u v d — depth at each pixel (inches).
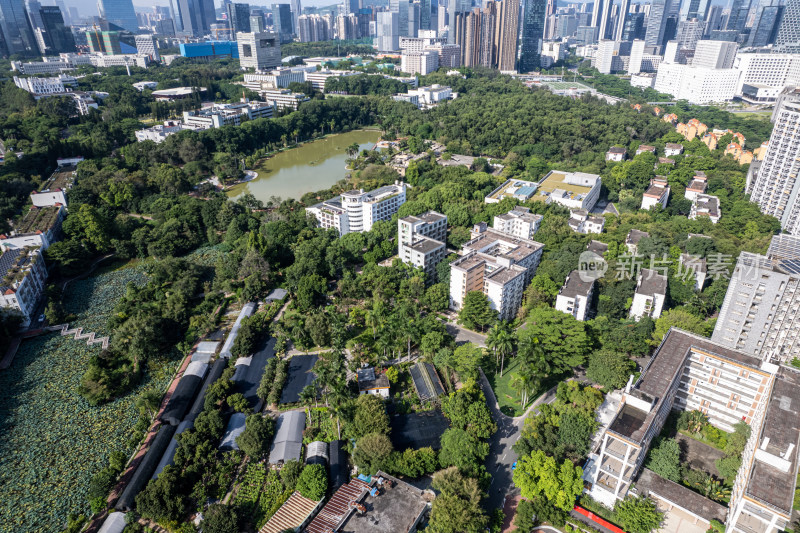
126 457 7007.9
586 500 6250.0
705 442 7199.8
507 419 7701.8
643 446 6102.4
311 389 7534.5
